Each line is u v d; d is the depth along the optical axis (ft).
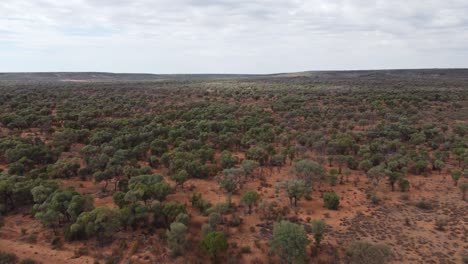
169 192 116.06
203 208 107.14
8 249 83.82
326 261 80.84
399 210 111.34
